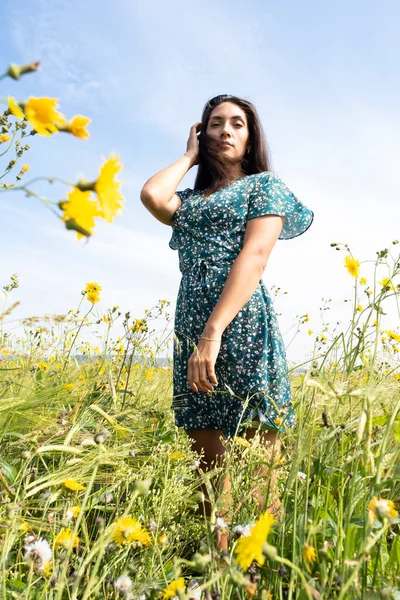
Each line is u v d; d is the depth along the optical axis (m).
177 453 1.89
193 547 1.67
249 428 2.08
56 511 1.44
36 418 2.00
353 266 1.91
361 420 1.14
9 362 2.12
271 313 2.21
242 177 2.42
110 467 1.90
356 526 1.25
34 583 1.31
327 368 1.90
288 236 2.54
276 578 1.17
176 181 2.50
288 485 1.22
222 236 2.26
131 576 1.37
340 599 0.84
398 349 2.72
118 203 0.58
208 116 2.63
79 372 3.08
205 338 2.01
